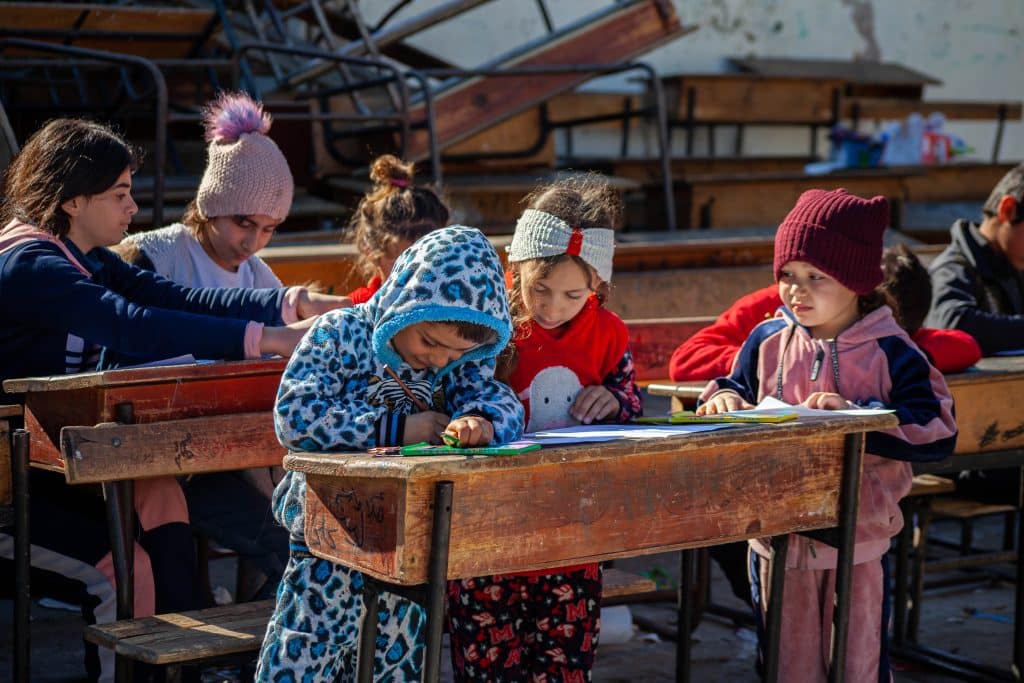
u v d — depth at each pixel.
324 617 2.33
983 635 4.15
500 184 6.53
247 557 3.14
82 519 2.90
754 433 2.33
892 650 3.96
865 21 10.55
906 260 3.34
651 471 2.32
